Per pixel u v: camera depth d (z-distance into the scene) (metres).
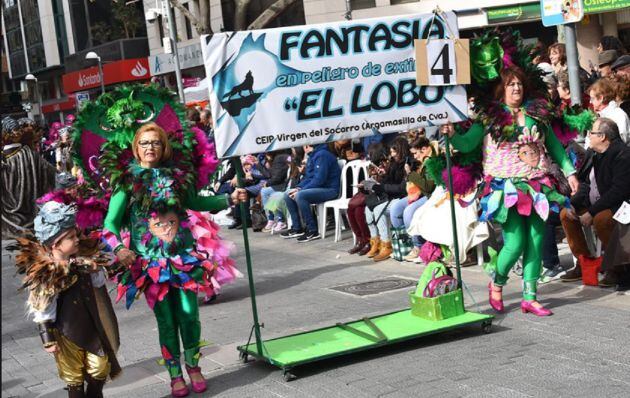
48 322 5.04
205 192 14.61
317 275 9.83
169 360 5.70
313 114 6.12
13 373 6.92
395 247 10.10
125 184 5.55
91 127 5.78
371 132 6.34
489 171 6.71
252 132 5.93
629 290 7.39
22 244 5.10
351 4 30.28
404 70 6.43
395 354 6.15
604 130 7.32
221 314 8.23
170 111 5.97
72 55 49.47
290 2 28.89
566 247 9.58
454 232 6.72
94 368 5.12
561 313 6.86
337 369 5.92
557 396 4.94
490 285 7.06
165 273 5.53
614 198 7.14
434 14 6.48
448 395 5.11
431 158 7.01
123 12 44.12
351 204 10.83
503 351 5.95
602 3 19.28
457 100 6.61
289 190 12.84
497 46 6.62
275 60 5.98
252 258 11.59
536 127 6.61
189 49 36.44
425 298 6.57
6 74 65.12
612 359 5.54
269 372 6.03
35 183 8.62
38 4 54.12
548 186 6.61
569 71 8.63
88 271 5.11
